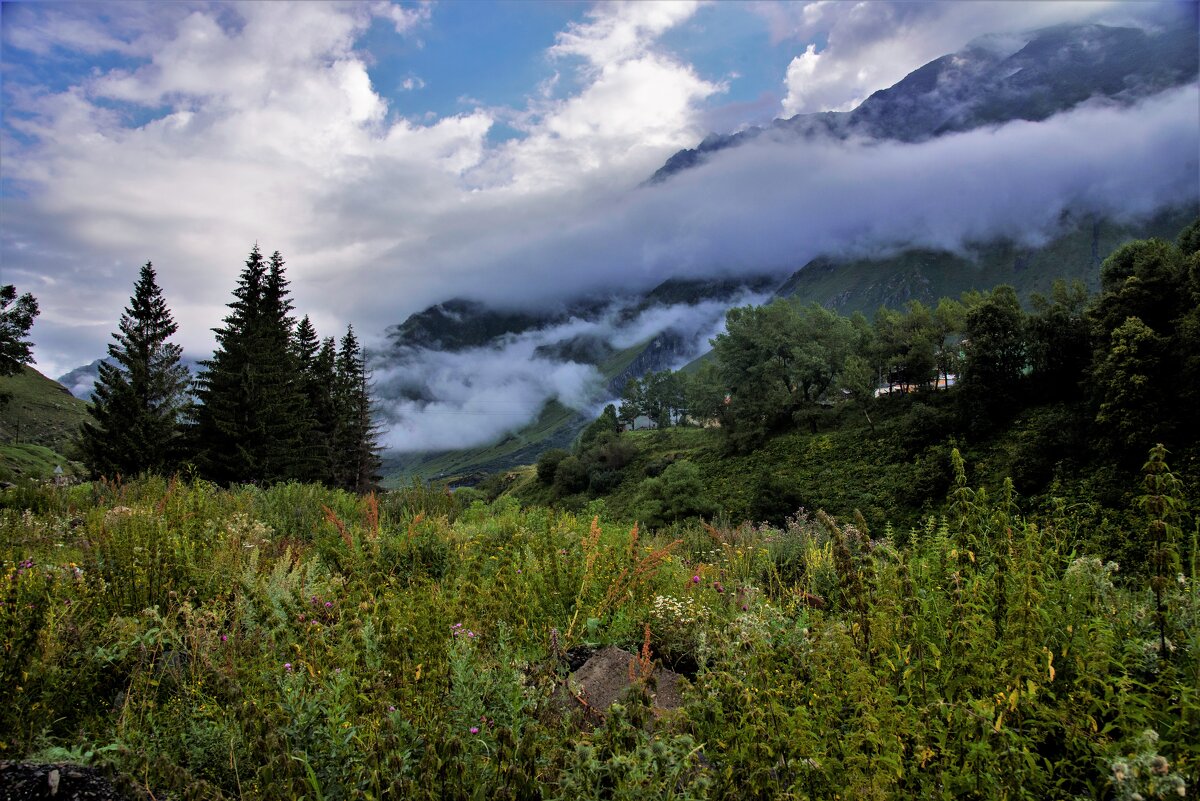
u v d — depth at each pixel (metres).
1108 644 2.96
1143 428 47.38
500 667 3.51
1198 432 46.12
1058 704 2.85
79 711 3.54
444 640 3.51
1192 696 2.58
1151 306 57.41
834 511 69.94
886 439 82.62
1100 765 2.57
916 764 2.64
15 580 4.22
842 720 2.98
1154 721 2.62
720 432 113.94
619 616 5.12
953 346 92.38
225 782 2.83
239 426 44.56
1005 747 2.54
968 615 3.21
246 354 45.44
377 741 2.62
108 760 2.72
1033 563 3.29
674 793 2.46
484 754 2.87
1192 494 42.00
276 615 3.96
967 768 2.54
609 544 6.89
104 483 11.98
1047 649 2.94
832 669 3.13
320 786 2.64
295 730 2.79
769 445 99.56
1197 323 47.56
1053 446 55.50
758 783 2.46
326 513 8.55
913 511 64.62
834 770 2.65
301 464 47.56
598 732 2.77
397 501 12.85
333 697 2.91
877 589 3.63
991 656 3.00
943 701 2.85
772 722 2.72
